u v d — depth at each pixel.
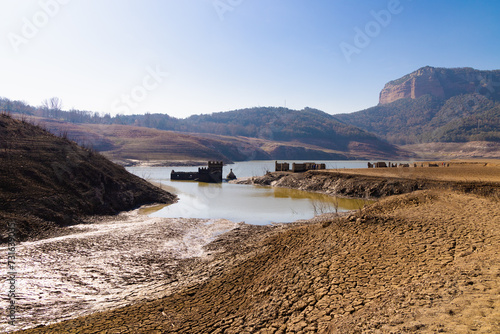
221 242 20.80
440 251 10.10
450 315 5.83
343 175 50.53
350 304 8.14
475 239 10.68
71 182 30.09
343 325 7.04
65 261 16.47
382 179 42.69
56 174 29.77
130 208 34.94
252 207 36.59
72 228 23.84
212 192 52.12
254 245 17.17
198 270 15.24
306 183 55.97
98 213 29.45
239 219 29.64
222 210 34.59
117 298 12.30
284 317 8.62
